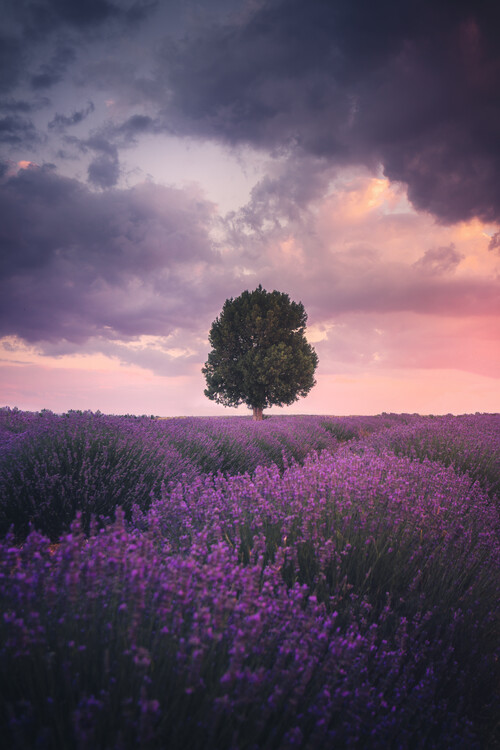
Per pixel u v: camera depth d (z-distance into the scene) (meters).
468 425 11.16
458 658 2.36
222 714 1.44
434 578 2.94
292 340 24.12
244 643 1.54
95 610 1.72
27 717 1.27
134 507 3.41
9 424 7.54
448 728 1.93
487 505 4.97
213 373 24.78
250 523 3.18
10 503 4.58
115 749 1.20
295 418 20.11
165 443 7.16
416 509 3.54
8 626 1.50
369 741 1.64
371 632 2.12
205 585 1.82
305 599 2.41
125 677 1.50
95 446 5.94
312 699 1.68
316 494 3.61
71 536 1.69
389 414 26.97
